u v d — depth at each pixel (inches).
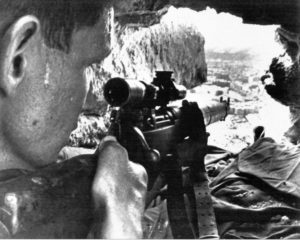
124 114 73.0
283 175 113.4
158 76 87.4
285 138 191.8
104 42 55.8
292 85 181.9
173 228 80.7
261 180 112.7
